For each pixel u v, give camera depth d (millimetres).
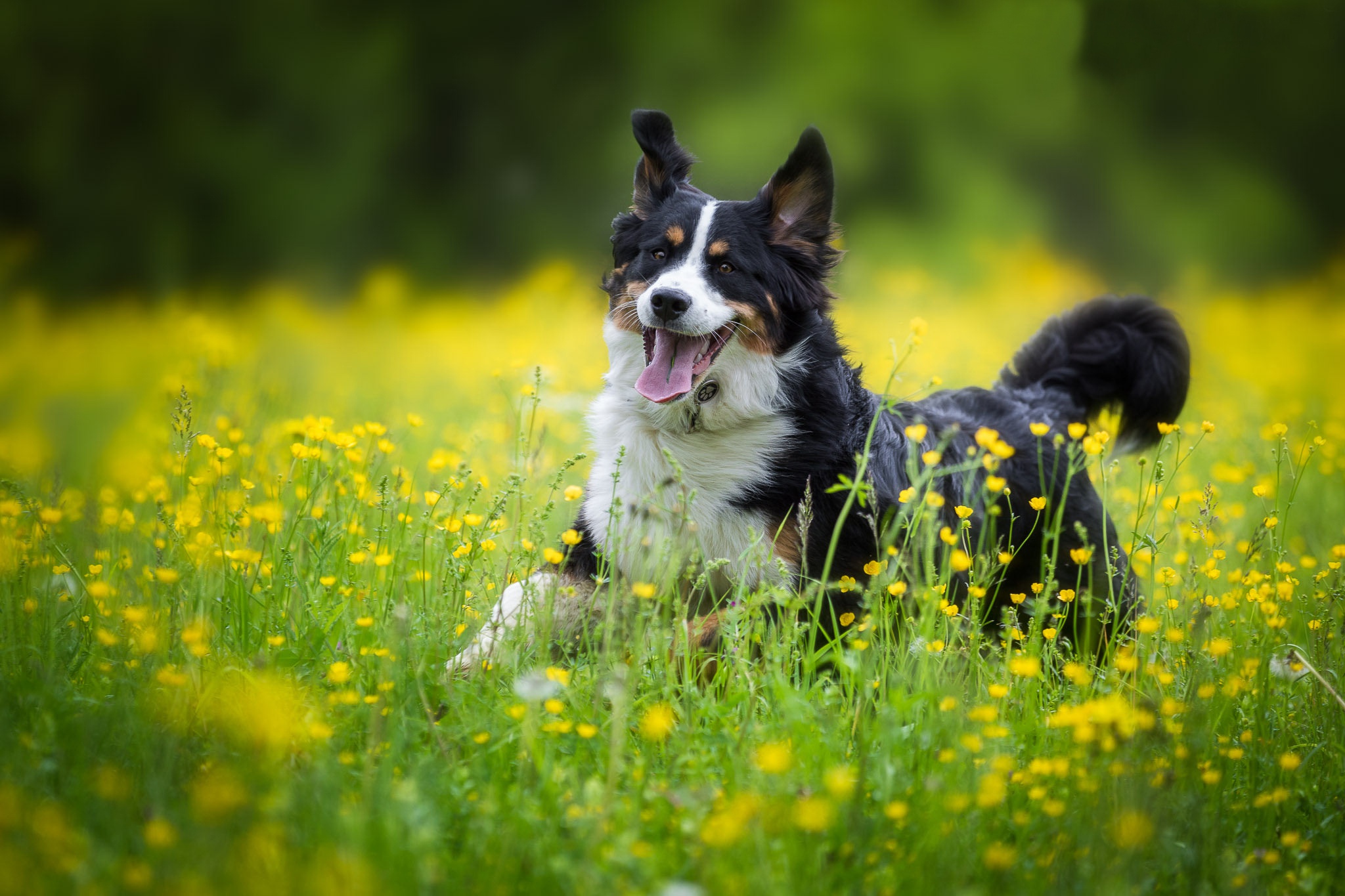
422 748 4184
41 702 4180
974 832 3801
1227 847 3945
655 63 32812
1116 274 33000
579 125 33625
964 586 6172
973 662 4812
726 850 3477
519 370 11000
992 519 5730
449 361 15156
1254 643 5152
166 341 16453
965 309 20500
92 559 5977
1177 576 5723
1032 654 4805
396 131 33312
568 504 7590
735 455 6023
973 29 33438
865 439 6203
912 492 4727
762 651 5109
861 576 5895
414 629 4910
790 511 5727
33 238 30969
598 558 5906
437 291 31891
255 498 6945
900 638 4871
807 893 3449
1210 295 27891
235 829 3418
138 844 3494
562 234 32750
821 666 5582
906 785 3967
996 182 31656
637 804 3717
